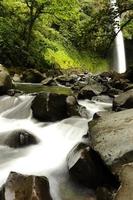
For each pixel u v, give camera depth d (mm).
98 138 5066
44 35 26266
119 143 4711
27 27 22078
